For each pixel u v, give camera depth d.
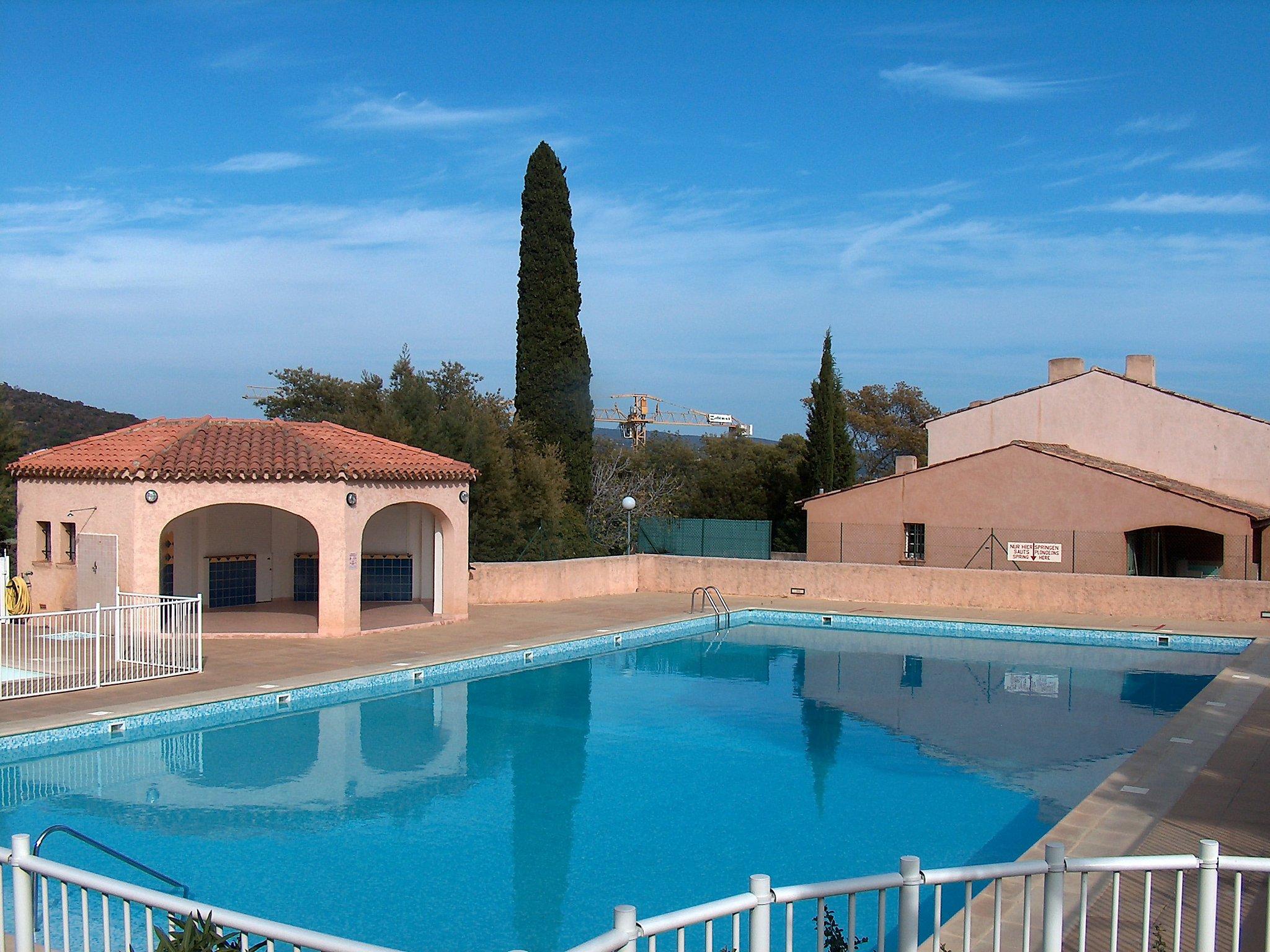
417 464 22.16
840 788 12.48
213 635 20.12
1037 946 6.59
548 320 33.06
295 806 11.54
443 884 9.45
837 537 32.12
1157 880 7.78
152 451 19.92
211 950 4.76
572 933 8.46
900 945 5.17
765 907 4.88
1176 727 13.30
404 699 16.86
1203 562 32.34
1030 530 29.33
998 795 12.23
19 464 20.73
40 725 13.08
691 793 12.26
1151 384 33.53
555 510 30.19
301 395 45.38
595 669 20.03
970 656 21.55
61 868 5.35
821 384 41.31
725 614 25.41
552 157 32.94
